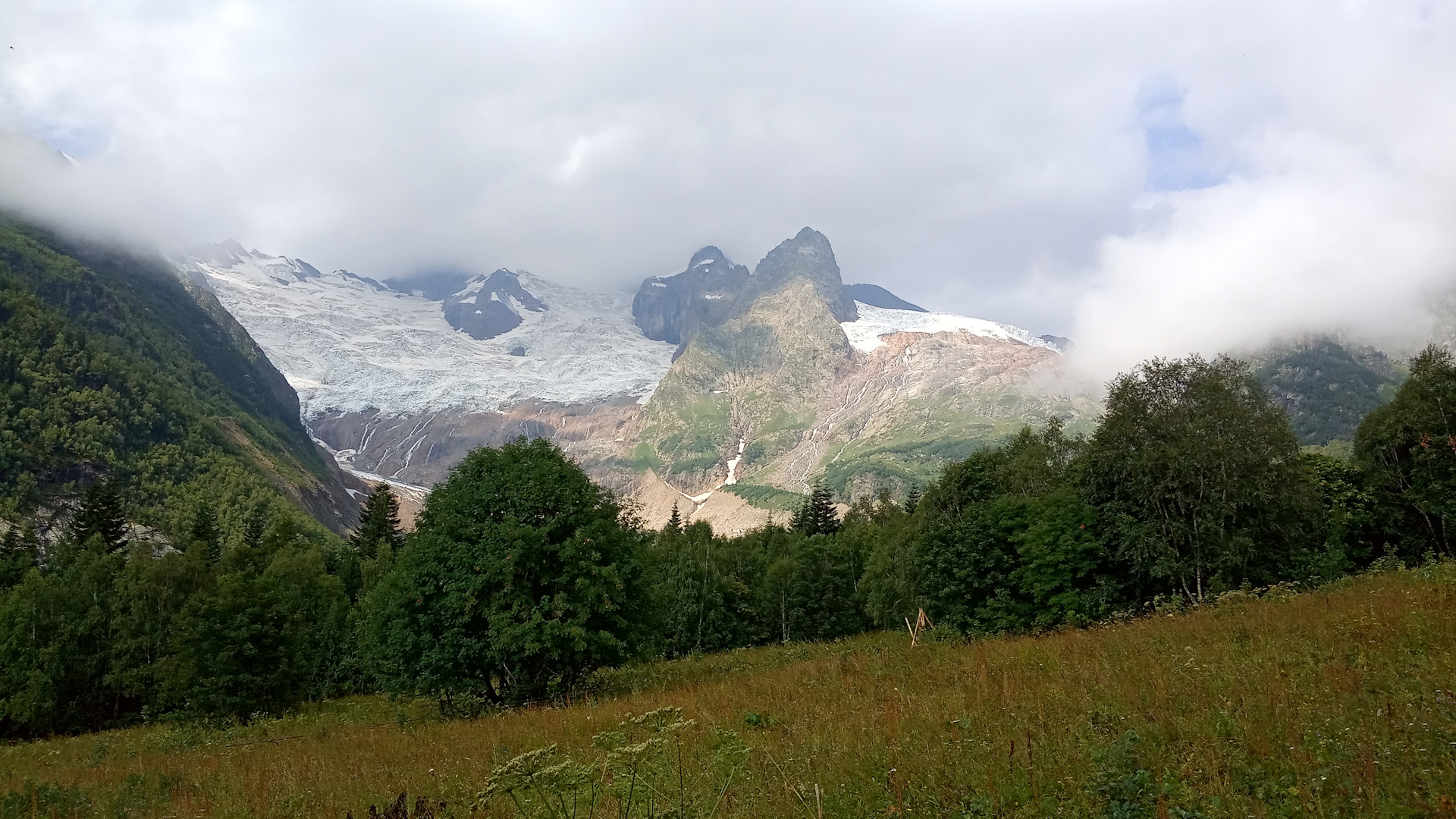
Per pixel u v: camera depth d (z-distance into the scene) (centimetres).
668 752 994
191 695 3309
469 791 1070
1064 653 1599
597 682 3034
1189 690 978
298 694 3503
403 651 2841
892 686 1530
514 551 2672
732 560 8194
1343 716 780
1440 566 2205
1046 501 4181
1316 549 3953
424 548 2855
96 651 4806
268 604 3497
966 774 788
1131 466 3841
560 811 831
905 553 5378
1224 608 2008
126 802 1345
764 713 1388
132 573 5122
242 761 1861
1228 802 639
